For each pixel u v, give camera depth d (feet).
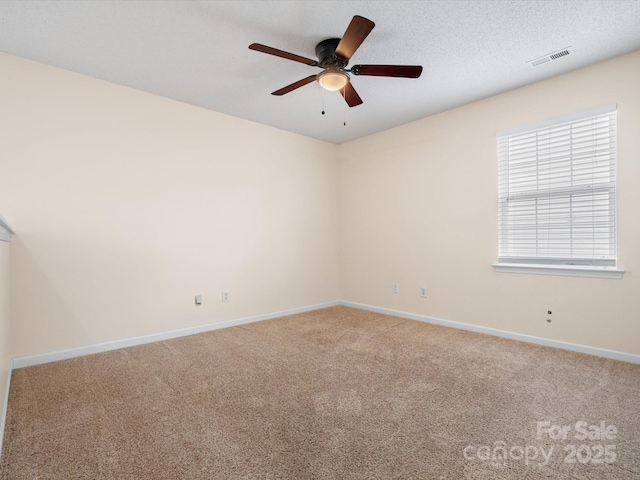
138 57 8.03
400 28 6.94
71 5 6.16
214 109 11.27
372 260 14.14
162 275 10.26
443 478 4.18
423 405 6.03
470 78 9.14
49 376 7.41
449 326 11.55
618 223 8.14
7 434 5.18
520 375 7.32
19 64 8.00
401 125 12.91
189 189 10.83
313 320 12.60
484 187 10.61
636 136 7.86
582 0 6.10
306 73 8.84
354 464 4.45
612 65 8.16
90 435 5.15
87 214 8.93
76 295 8.77
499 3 6.20
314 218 14.58
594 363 7.96
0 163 7.77
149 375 7.47
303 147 14.16
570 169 8.98
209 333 10.89
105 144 9.21
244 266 12.23
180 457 4.62
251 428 5.33
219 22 6.73
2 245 6.06
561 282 9.09
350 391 6.63
